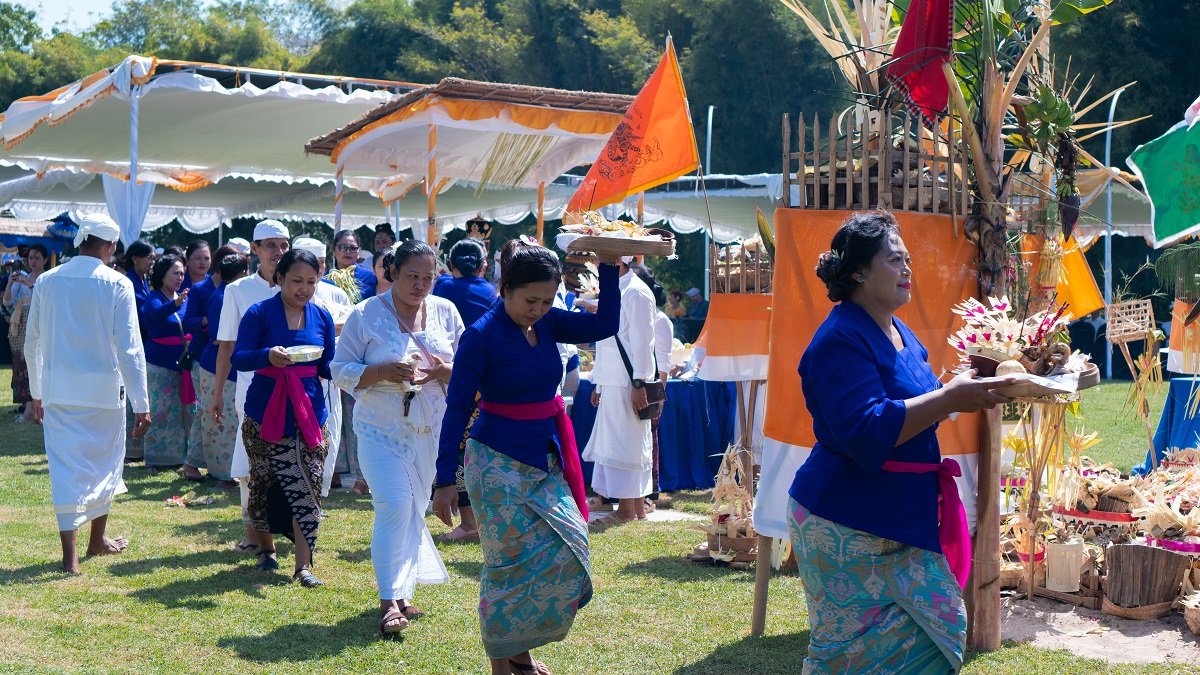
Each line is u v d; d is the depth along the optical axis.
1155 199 5.39
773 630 5.15
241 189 21.67
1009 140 5.35
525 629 4.05
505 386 4.09
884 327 3.36
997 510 4.76
